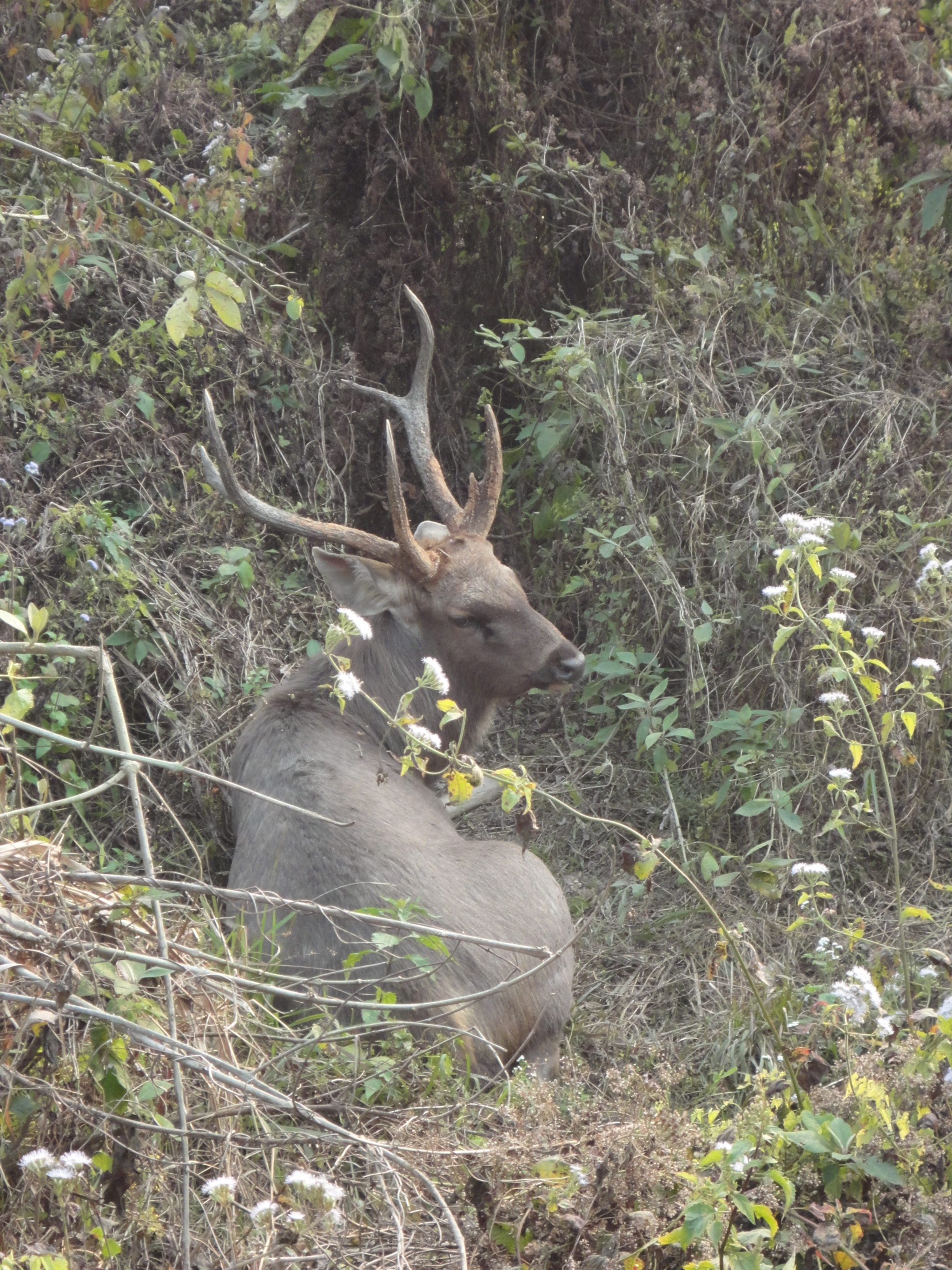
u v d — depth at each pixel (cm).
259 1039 640
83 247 1008
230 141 1224
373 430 1188
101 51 1303
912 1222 532
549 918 777
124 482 1052
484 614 909
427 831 805
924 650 1002
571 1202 527
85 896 593
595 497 1133
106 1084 520
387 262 1176
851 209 1198
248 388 1133
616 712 1084
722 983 878
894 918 926
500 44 1196
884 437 1079
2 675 689
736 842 1001
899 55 1230
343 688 654
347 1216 546
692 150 1213
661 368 1122
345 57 1130
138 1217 508
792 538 773
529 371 1140
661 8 1203
